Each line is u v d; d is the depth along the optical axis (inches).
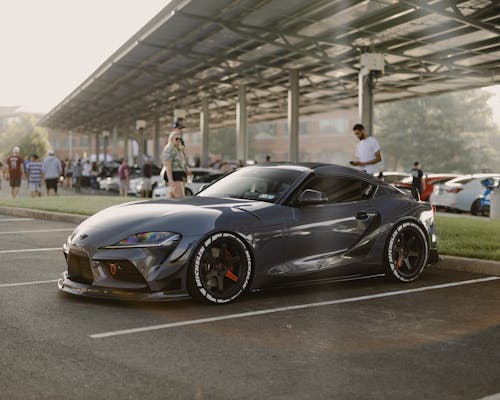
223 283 219.5
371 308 213.5
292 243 229.5
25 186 1435.8
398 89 1240.2
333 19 763.4
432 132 2354.8
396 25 764.0
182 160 427.2
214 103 1670.8
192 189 928.9
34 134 3518.7
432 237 271.4
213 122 2159.2
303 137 3002.0
